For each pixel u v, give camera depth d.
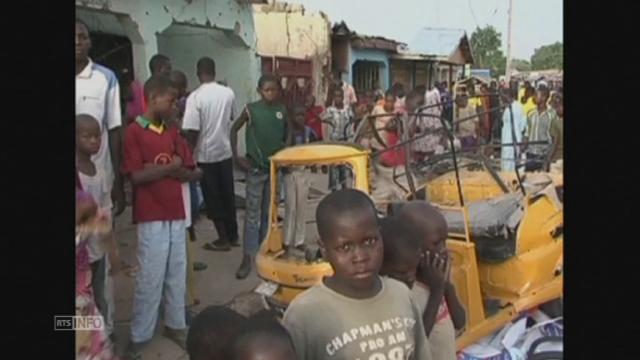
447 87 14.90
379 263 1.88
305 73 13.57
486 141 7.25
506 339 3.30
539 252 3.51
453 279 3.25
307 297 1.91
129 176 3.59
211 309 1.95
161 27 8.73
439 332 2.39
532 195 3.82
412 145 5.70
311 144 3.99
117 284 4.61
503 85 10.95
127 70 8.41
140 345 3.64
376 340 1.86
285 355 1.65
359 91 15.90
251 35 10.84
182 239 3.75
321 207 1.91
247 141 5.19
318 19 14.10
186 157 3.79
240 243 6.00
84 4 7.45
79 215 2.80
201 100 5.48
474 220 3.55
